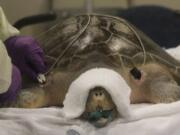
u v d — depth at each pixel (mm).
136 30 1752
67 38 1654
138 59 1589
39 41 1748
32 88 1550
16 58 1538
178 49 2221
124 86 1372
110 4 3893
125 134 1319
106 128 1331
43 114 1404
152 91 1530
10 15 3734
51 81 1545
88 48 1579
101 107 1328
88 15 1752
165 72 1615
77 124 1349
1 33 1539
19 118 1387
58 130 1334
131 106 1438
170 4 3928
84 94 1327
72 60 1557
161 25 3229
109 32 1649
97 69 1401
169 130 1328
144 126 1327
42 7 3828
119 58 1553
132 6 3645
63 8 3785
